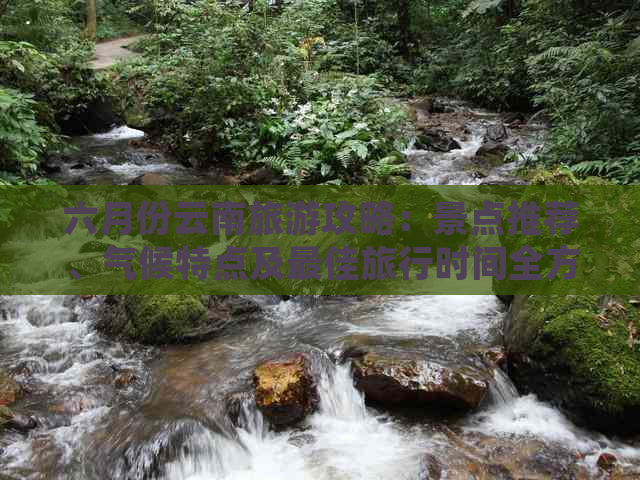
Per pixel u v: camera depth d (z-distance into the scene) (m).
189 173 8.77
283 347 4.24
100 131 11.03
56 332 4.66
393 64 14.84
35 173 7.70
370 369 3.68
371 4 16.28
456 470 3.14
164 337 4.43
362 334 4.31
